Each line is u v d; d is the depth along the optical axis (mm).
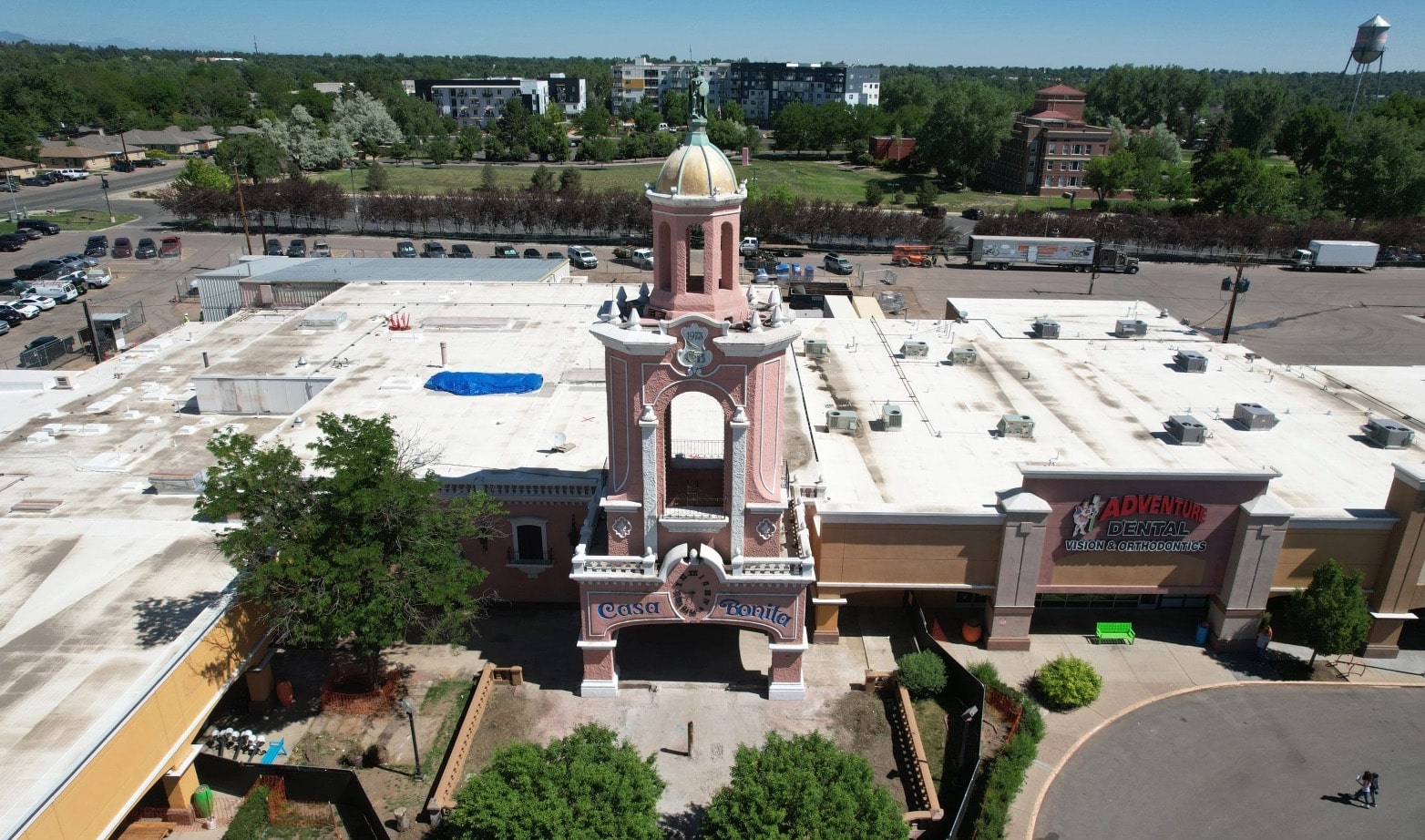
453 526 36031
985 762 34469
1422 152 152750
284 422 48500
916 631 42281
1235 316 102438
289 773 32250
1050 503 39656
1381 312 105188
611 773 27234
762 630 36188
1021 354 61781
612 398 33406
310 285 78375
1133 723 37344
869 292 109375
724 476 34531
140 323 91750
